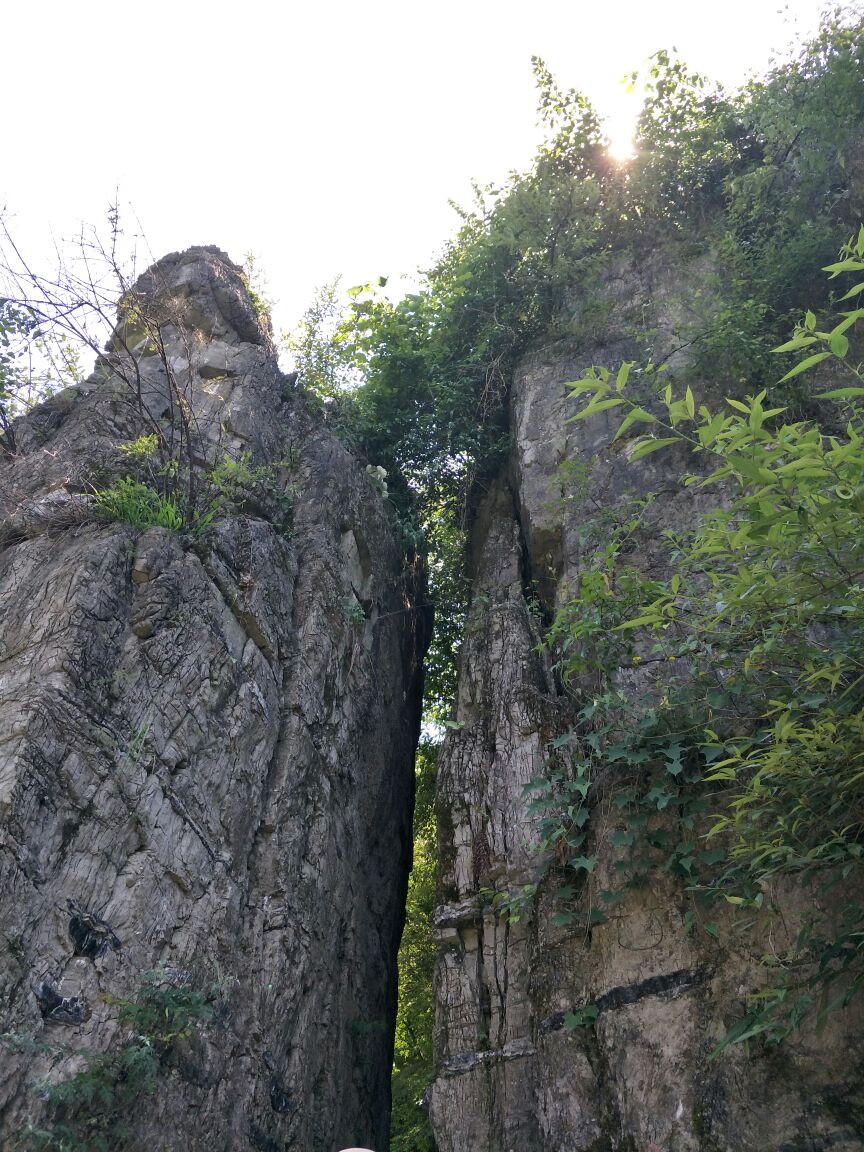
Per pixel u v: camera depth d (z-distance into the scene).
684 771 7.42
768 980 6.38
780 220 11.13
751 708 7.26
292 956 7.44
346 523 10.32
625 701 7.58
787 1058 6.08
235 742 7.50
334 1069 7.88
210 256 11.45
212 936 6.66
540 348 11.85
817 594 5.52
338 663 9.36
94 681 6.47
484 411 11.90
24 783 5.71
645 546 9.15
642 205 12.42
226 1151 6.18
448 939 8.16
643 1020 6.70
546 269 12.34
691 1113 6.17
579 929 7.43
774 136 11.46
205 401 9.72
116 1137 5.41
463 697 9.46
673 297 11.26
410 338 12.36
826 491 5.39
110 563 7.04
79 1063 5.38
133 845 6.33
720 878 6.83
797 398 9.62
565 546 9.70
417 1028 12.68
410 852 11.08
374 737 10.04
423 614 12.09
